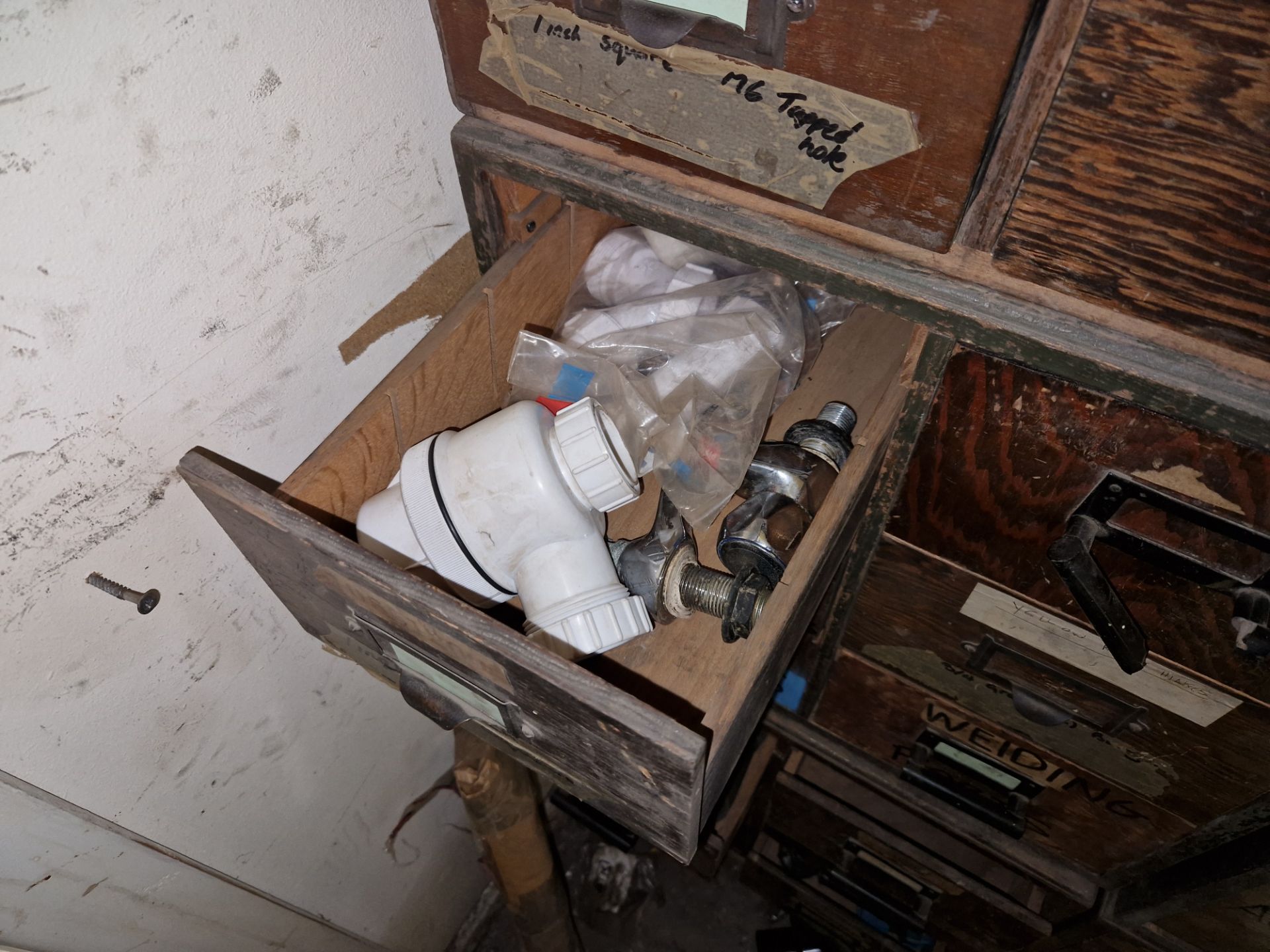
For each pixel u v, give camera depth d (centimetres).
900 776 103
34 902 62
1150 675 66
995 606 71
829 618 85
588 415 55
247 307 56
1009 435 56
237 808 81
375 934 121
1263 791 69
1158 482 52
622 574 62
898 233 50
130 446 52
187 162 48
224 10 46
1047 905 101
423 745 109
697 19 46
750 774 118
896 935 130
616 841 140
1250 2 33
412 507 55
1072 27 37
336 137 57
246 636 71
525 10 53
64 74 40
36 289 43
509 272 66
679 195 57
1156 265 43
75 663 56
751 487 64
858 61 43
